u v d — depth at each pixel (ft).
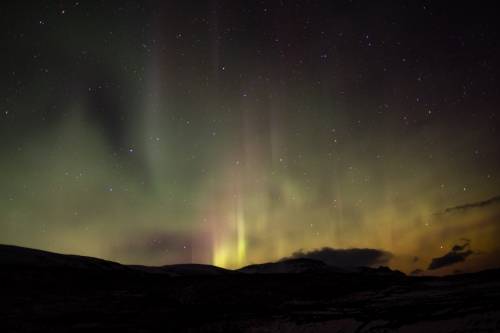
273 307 75.51
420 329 43.09
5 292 83.46
